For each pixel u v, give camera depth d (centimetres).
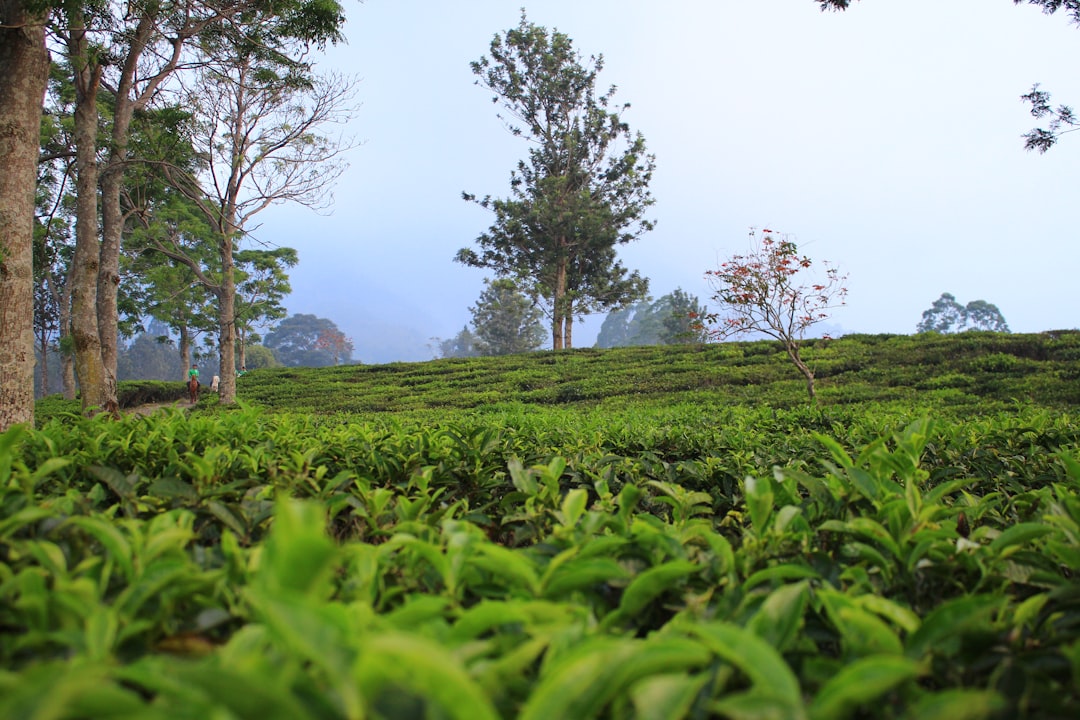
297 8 1149
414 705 89
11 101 651
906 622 131
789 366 1914
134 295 3284
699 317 1391
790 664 123
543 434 487
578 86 3597
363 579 144
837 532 201
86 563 146
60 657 121
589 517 186
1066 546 168
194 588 135
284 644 92
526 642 119
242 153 1989
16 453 280
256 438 374
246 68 1578
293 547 87
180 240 3089
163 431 360
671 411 1088
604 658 95
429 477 276
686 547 186
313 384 2608
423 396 2189
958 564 172
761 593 142
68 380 2908
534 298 3803
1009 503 279
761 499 181
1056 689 118
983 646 126
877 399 1430
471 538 155
